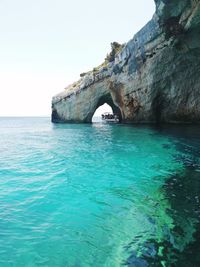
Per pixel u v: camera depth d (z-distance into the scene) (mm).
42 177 8719
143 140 17000
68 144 17172
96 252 4172
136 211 5715
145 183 7781
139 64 26312
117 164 10430
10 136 24734
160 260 3855
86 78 37688
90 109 39062
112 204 6203
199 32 17406
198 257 3881
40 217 5523
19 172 9438
